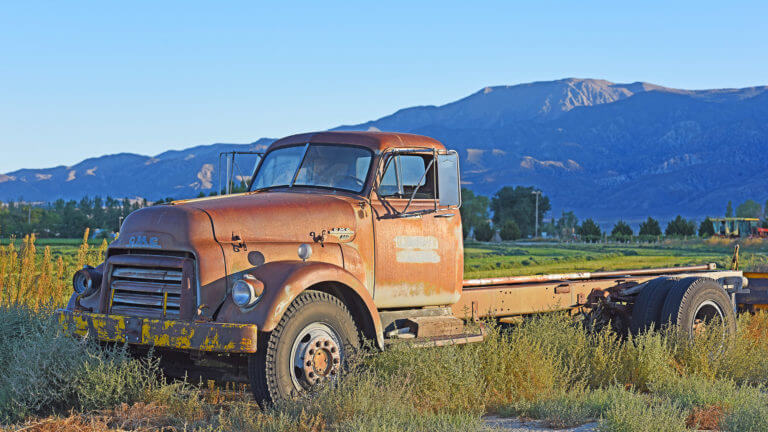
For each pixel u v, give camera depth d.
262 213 7.14
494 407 7.27
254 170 8.60
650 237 101.69
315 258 7.28
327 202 7.57
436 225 8.30
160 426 6.23
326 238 7.41
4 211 95.44
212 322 6.47
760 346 10.09
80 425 6.11
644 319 9.79
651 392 8.13
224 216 6.92
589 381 8.41
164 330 6.57
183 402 6.70
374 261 7.76
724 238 83.25
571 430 6.47
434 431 6.01
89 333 6.96
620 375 8.55
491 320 8.95
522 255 58.84
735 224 85.94
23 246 11.61
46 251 11.87
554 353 8.38
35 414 6.55
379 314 7.90
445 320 8.16
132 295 6.94
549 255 58.91
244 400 7.33
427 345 7.69
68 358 6.71
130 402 6.80
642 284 10.20
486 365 7.91
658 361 8.53
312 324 6.90
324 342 6.93
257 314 6.50
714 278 11.01
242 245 6.91
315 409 6.35
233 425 6.14
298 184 8.14
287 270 6.76
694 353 9.11
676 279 10.01
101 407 6.61
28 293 11.09
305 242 7.28
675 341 9.32
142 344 6.81
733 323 10.03
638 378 8.52
